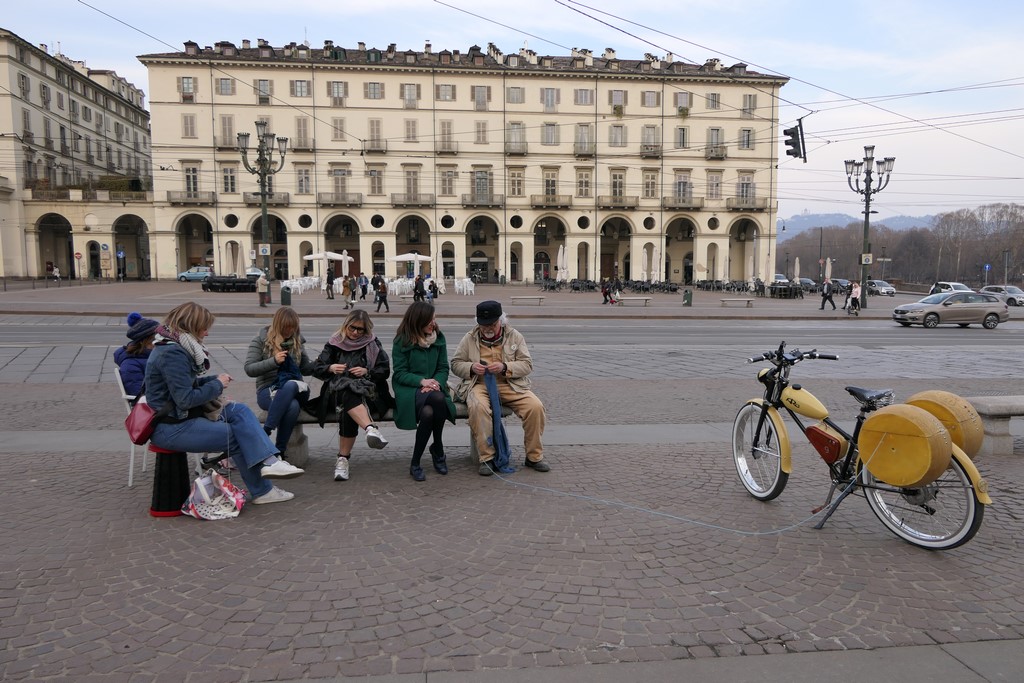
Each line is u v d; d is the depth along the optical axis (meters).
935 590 3.56
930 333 21.78
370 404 5.52
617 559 3.88
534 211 59.00
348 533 4.22
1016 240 89.44
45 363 11.59
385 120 56.34
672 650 2.95
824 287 34.09
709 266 63.91
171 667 2.79
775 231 61.72
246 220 55.91
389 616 3.21
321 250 56.75
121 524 4.34
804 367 12.42
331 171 56.12
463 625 3.13
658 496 4.99
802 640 3.05
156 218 55.06
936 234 105.00
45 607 3.27
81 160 63.91
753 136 60.41
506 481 5.33
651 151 59.16
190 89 54.16
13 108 52.94
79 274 55.50
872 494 4.38
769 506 4.82
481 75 57.03
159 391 4.44
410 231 61.41
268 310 25.94
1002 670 2.83
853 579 3.67
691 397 9.11
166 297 32.09
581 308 31.09
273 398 5.39
